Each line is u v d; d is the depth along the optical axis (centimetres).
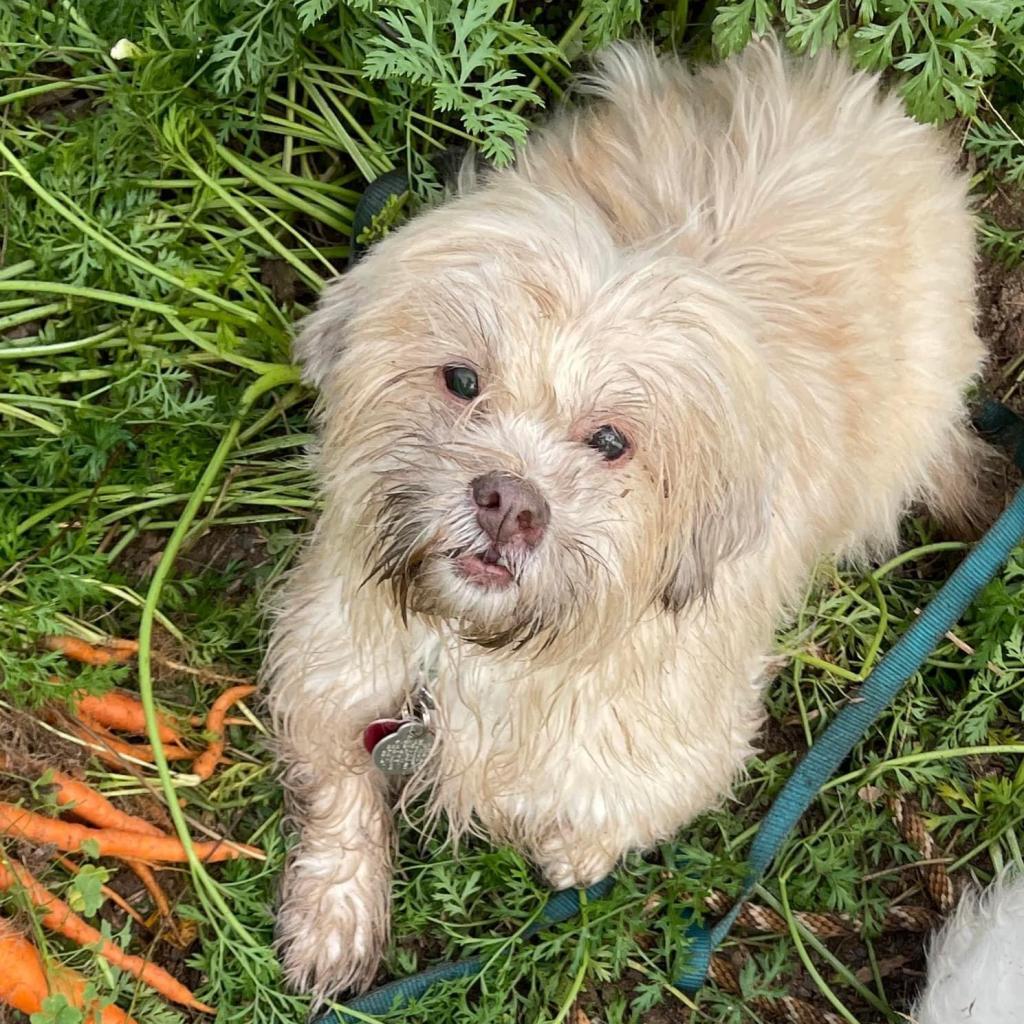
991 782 62
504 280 40
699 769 53
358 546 46
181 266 57
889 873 62
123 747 58
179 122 57
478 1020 55
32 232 57
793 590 54
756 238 50
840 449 51
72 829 54
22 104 61
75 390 61
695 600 45
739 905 58
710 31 62
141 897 57
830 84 56
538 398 40
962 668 65
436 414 42
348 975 56
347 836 56
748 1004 60
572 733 50
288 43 55
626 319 39
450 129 58
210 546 62
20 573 56
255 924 57
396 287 43
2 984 51
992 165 67
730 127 53
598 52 57
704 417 41
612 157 52
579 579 41
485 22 49
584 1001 59
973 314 61
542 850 58
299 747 55
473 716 52
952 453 65
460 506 40
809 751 61
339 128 61
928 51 51
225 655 60
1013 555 65
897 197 54
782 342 49
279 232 63
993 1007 56
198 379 62
